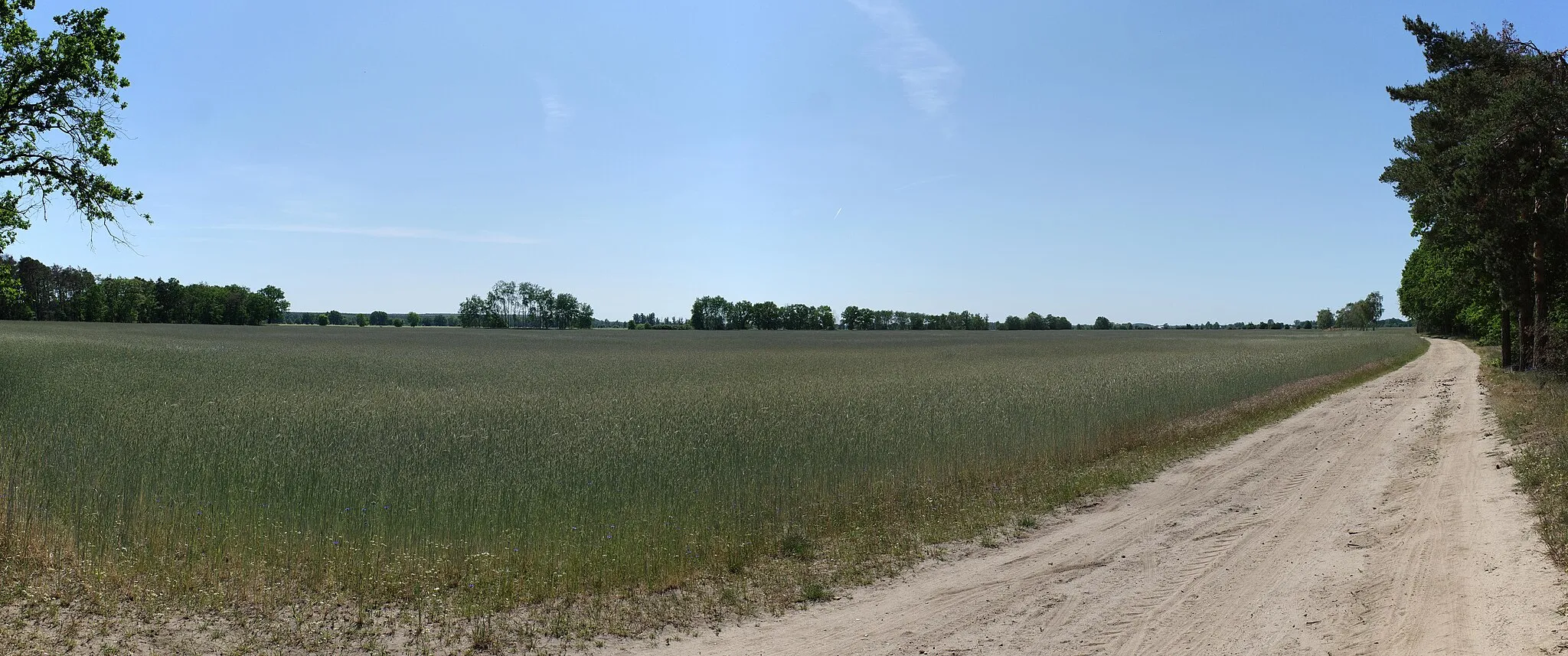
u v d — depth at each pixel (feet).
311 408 59.21
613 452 40.81
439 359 154.51
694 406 61.52
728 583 26.48
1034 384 78.18
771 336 397.19
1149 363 128.06
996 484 42.73
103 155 71.20
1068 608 23.76
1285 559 28.07
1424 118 95.35
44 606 21.80
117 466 34.68
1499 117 75.05
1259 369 103.40
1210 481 43.04
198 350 159.74
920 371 121.29
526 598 24.39
